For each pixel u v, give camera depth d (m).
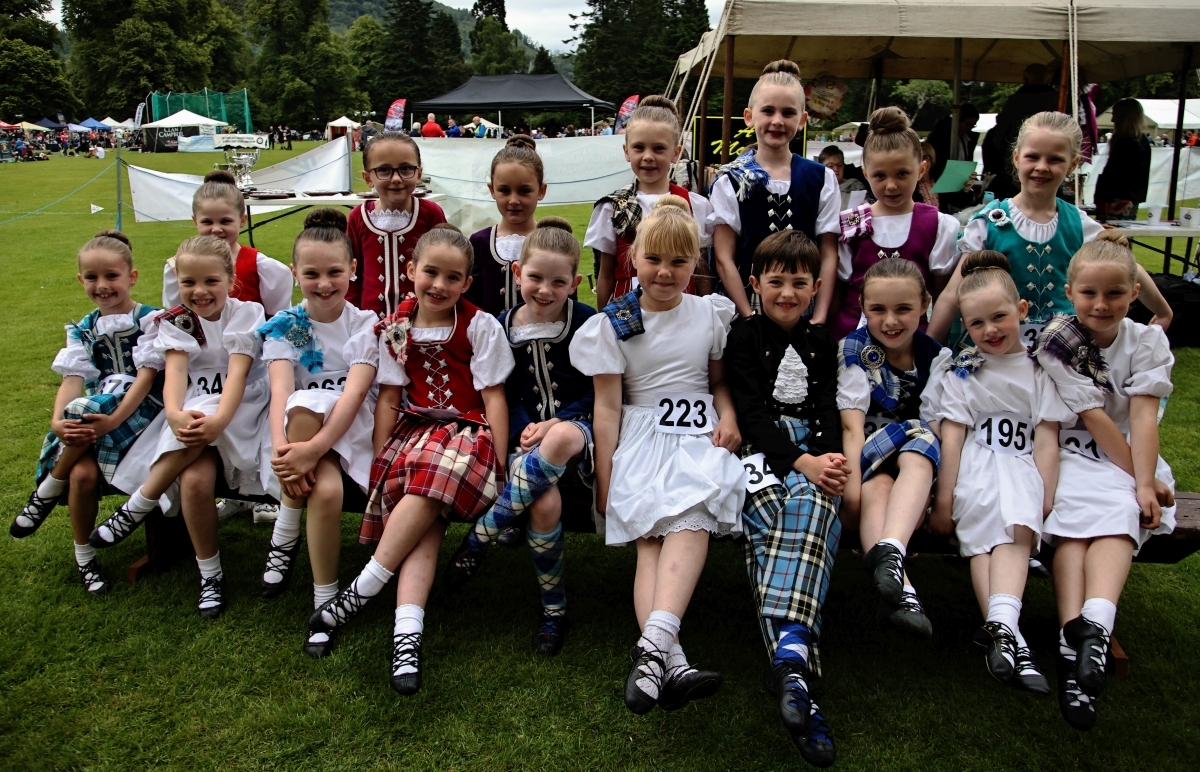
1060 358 2.26
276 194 7.50
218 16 67.12
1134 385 2.25
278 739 1.98
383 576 2.24
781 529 2.14
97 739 1.97
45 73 54.75
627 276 3.08
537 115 46.50
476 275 3.03
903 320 2.39
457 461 2.32
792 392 2.39
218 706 2.09
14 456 3.69
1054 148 2.63
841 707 2.13
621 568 2.87
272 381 2.50
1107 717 2.10
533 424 2.49
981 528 2.18
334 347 2.67
